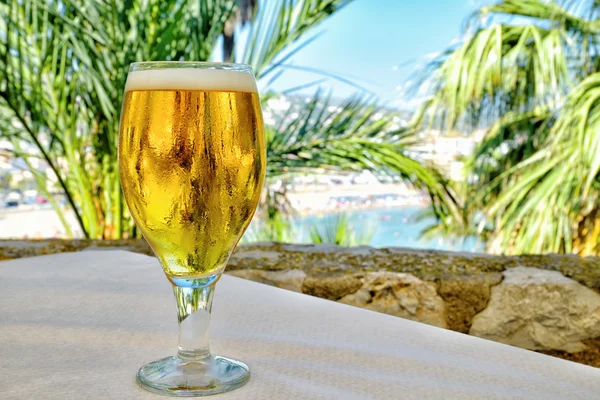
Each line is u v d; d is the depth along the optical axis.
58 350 0.49
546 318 1.23
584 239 3.64
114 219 3.29
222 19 3.25
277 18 3.39
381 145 3.49
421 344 0.52
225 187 0.45
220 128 0.45
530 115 3.98
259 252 1.54
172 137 0.44
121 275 0.72
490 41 3.88
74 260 0.80
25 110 3.04
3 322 0.55
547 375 0.45
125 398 0.40
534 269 1.34
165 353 0.49
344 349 0.50
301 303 0.63
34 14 2.98
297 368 0.46
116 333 0.53
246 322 0.56
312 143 3.51
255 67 3.44
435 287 1.28
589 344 1.21
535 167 3.91
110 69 3.07
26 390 0.41
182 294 0.47
